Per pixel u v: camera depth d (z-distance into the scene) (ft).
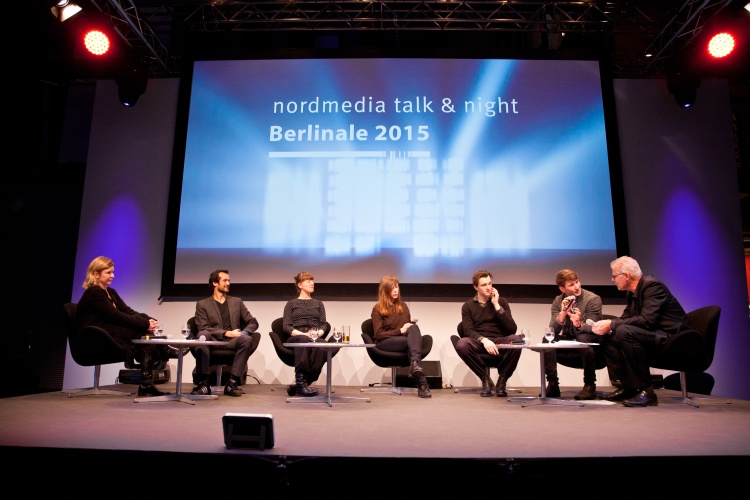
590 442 7.13
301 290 14.60
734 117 22.06
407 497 6.12
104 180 18.17
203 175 17.58
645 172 18.04
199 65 18.26
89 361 11.93
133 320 12.43
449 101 17.94
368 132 17.76
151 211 17.97
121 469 6.37
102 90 18.65
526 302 17.08
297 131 17.81
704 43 15.67
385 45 21.24
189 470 6.29
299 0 17.46
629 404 11.19
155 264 17.65
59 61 18.81
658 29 19.02
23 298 21.06
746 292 17.48
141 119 18.48
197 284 16.99
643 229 17.71
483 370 13.61
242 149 17.74
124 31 18.15
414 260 16.98
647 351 11.59
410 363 13.78
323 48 18.33
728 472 6.30
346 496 6.14
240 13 18.43
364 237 17.12
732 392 16.92
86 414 9.44
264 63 18.28
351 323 16.93
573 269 16.99
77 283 17.61
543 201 17.34
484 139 17.70
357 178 17.47
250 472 6.23
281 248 17.15
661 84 18.52
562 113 17.85
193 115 17.95
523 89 18.02
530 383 16.81
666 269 17.56
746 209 23.02
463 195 17.35
